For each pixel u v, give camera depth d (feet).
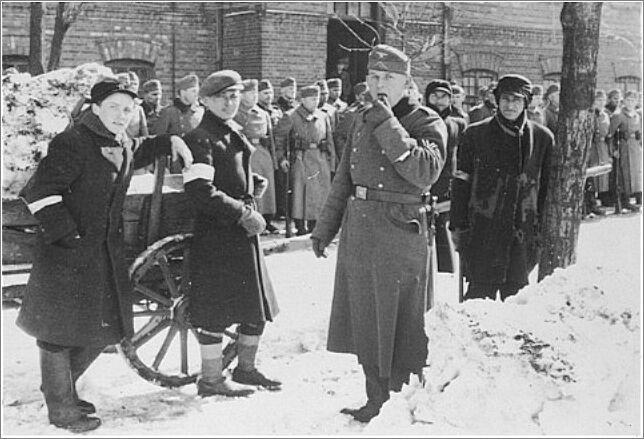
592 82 19.88
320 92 41.42
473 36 60.75
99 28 48.98
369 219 16.06
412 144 15.51
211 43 52.49
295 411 16.75
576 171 19.94
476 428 13.46
